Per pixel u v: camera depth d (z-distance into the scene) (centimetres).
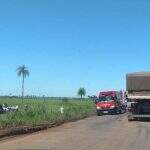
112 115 5300
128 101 3900
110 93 5538
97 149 1925
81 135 2589
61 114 4334
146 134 2631
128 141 2244
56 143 2159
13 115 3180
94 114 5600
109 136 2514
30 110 3697
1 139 2356
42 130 2989
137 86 3900
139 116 3859
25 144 2122
